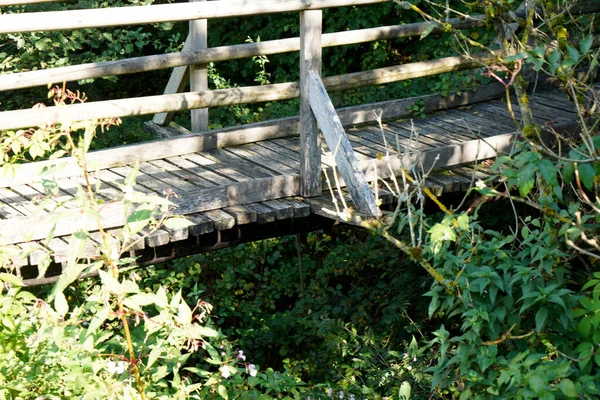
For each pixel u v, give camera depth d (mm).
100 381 3068
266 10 5301
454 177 5648
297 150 6227
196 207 5117
